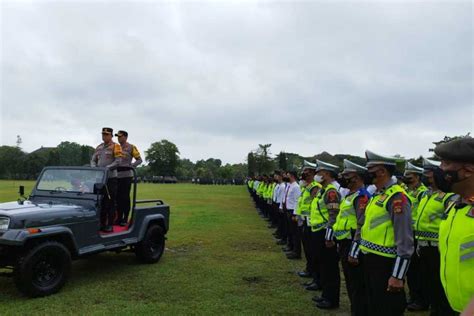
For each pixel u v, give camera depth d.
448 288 2.14
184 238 10.38
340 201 5.11
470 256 2.02
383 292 3.49
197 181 71.50
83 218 6.03
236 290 5.93
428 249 4.65
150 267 7.24
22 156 77.31
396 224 3.36
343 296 5.86
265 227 12.75
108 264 7.45
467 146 2.04
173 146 92.62
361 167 4.44
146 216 7.45
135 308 5.07
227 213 16.92
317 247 5.38
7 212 5.26
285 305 5.32
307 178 6.69
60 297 5.41
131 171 7.46
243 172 84.00
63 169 6.86
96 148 7.36
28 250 5.27
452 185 2.11
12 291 5.66
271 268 7.29
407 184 6.19
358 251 4.08
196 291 5.85
